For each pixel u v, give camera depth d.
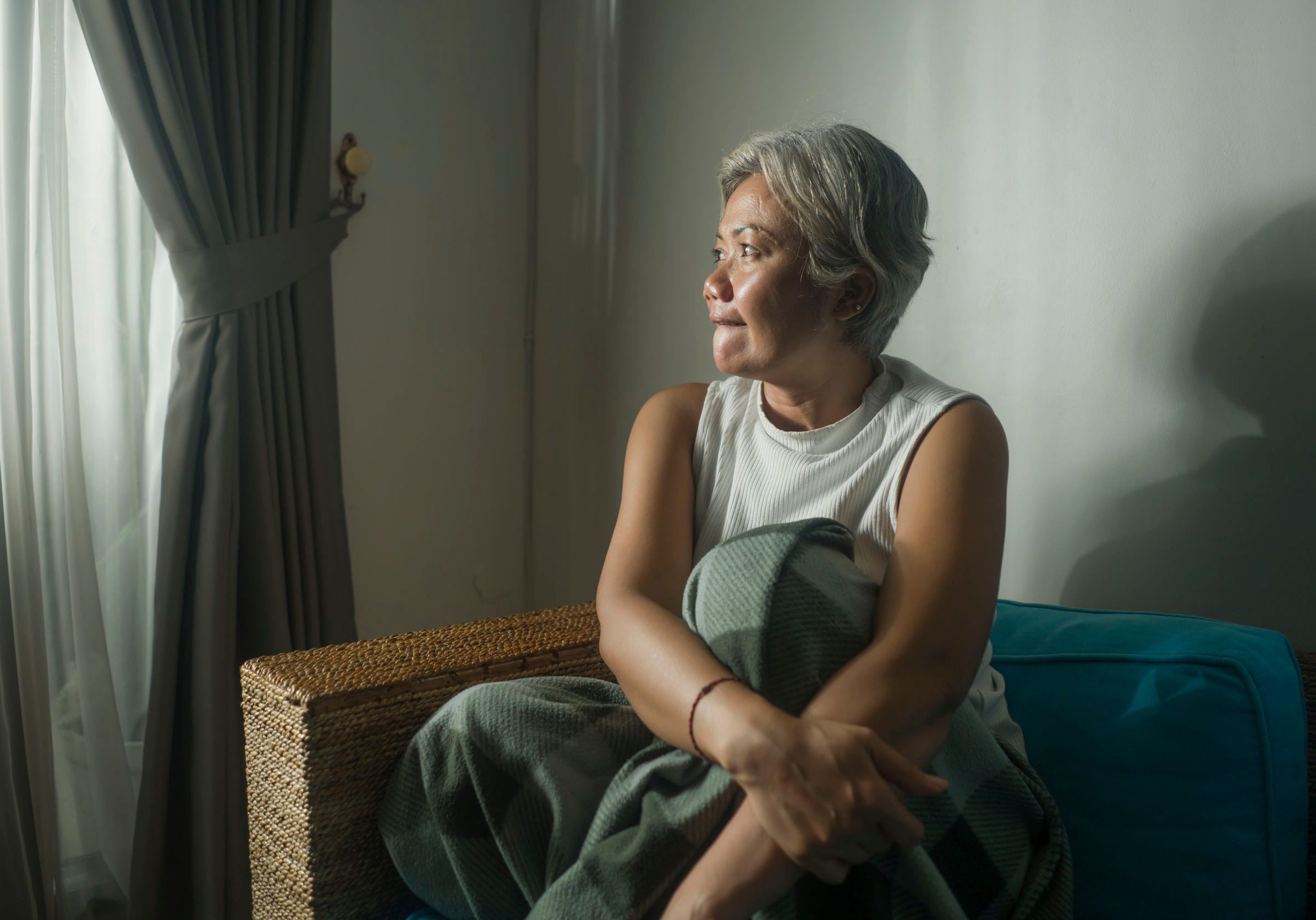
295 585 1.73
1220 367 1.10
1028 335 1.30
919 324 1.44
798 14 1.59
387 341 1.99
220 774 1.59
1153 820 0.88
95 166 1.59
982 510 0.86
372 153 1.94
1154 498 1.17
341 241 1.82
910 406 0.96
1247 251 1.07
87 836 1.59
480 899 0.83
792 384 0.99
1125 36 1.18
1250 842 0.85
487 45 2.10
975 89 1.35
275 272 1.67
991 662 1.04
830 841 0.66
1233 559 1.10
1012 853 0.80
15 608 1.47
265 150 1.67
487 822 0.82
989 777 0.81
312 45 1.72
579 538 2.14
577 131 2.08
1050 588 1.29
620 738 0.85
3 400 1.45
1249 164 1.07
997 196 1.33
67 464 1.51
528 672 1.03
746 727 0.69
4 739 1.40
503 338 2.18
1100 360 1.22
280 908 0.95
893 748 0.71
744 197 0.95
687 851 0.71
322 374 1.79
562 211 2.12
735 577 0.79
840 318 0.95
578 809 0.80
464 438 2.13
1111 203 1.20
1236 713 0.87
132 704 1.68
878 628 0.79
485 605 2.20
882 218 0.93
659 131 1.88
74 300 1.58
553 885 0.73
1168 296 1.15
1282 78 1.04
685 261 1.83
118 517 1.65
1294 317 1.04
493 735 0.82
